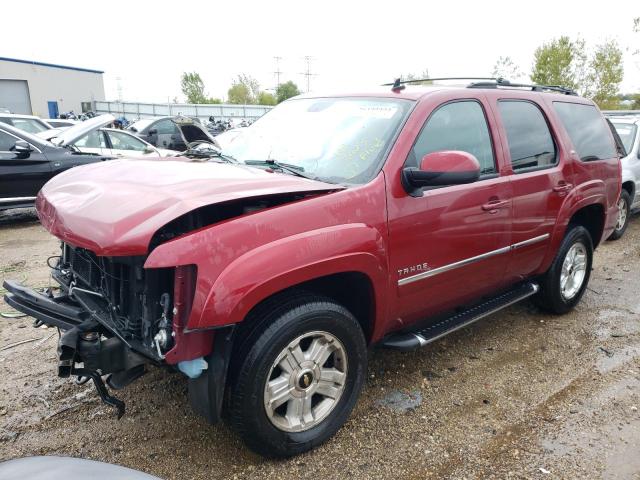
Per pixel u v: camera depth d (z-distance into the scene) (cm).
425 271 333
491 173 379
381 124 335
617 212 537
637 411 346
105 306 290
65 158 871
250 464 289
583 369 401
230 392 269
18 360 395
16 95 5128
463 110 367
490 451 304
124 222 243
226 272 243
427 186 324
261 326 267
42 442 304
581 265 502
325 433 301
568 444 311
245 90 7588
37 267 625
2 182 813
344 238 280
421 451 304
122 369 266
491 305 407
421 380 380
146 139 1348
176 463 290
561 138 446
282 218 264
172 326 250
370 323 321
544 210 422
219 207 270
